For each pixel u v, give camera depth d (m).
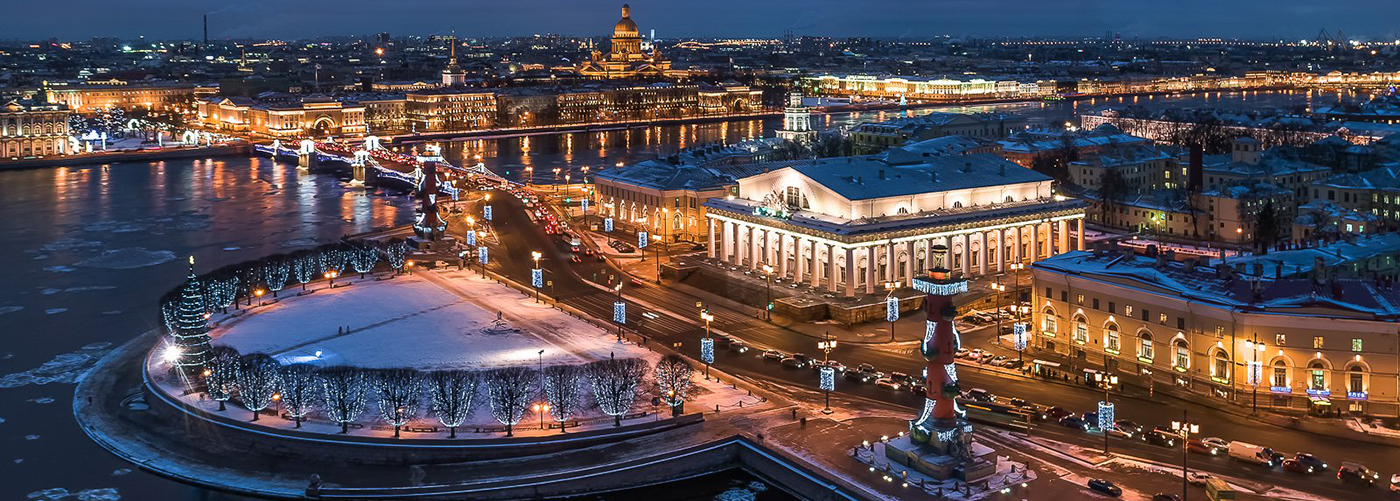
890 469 195.25
